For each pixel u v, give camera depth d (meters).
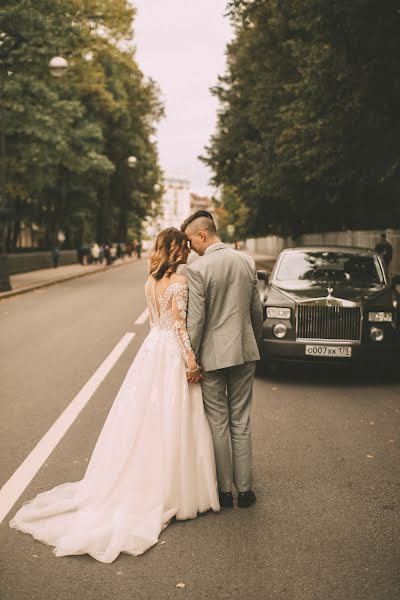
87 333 12.80
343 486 4.80
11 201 43.34
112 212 59.72
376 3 15.05
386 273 9.49
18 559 3.68
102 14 32.59
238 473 4.41
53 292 23.62
